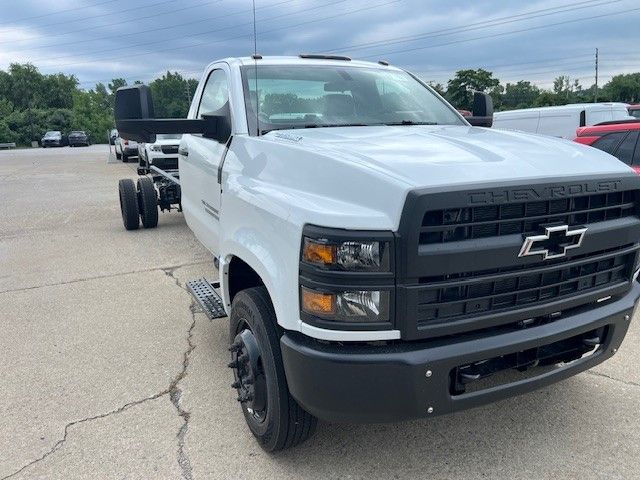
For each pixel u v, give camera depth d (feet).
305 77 13.20
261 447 9.98
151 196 28.96
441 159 8.33
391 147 9.11
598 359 9.41
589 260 8.67
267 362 8.99
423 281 7.51
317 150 9.03
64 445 10.36
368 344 7.69
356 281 7.41
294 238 8.00
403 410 7.70
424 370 7.53
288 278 8.14
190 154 15.47
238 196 10.19
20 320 16.74
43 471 9.63
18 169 76.23
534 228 8.04
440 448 10.02
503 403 11.39
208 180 13.58
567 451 9.83
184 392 12.18
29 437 10.64
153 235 28.25
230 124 12.16
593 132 24.32
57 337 15.37
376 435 10.44
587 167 8.72
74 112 300.81
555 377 8.85
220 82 14.12
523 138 10.39
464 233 7.60
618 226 8.84
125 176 61.62
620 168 9.08
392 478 9.26
